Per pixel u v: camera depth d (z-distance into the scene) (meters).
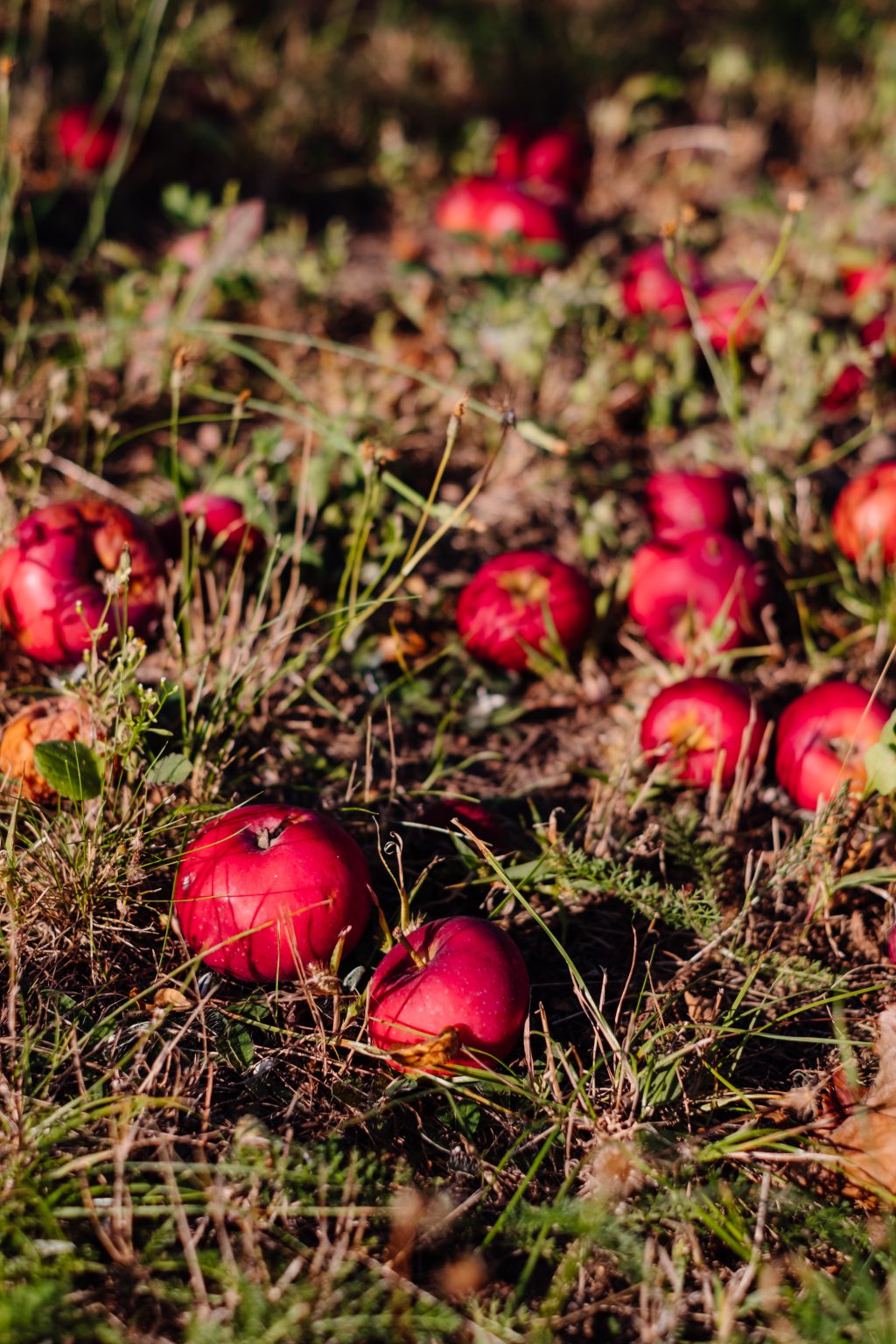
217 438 1.96
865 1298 1.58
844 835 1.73
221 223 1.99
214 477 1.84
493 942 1.64
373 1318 1.57
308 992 1.66
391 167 2.32
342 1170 1.62
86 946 1.68
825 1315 1.58
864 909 1.73
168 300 2.01
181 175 2.25
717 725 1.75
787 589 1.89
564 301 2.06
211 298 2.04
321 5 2.90
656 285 2.07
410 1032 1.63
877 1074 1.65
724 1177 1.63
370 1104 1.64
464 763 1.78
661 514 1.91
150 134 2.23
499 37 2.84
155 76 2.15
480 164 2.42
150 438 1.95
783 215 2.19
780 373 2.01
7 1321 1.55
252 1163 1.61
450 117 2.61
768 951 1.70
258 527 1.84
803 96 2.77
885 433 2.02
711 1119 1.65
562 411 2.02
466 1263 1.58
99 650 1.76
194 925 1.66
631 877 1.70
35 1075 1.63
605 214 2.36
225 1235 1.58
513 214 2.15
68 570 1.75
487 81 2.71
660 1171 1.62
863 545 1.89
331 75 2.60
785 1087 1.67
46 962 1.67
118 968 1.68
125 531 1.76
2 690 1.76
